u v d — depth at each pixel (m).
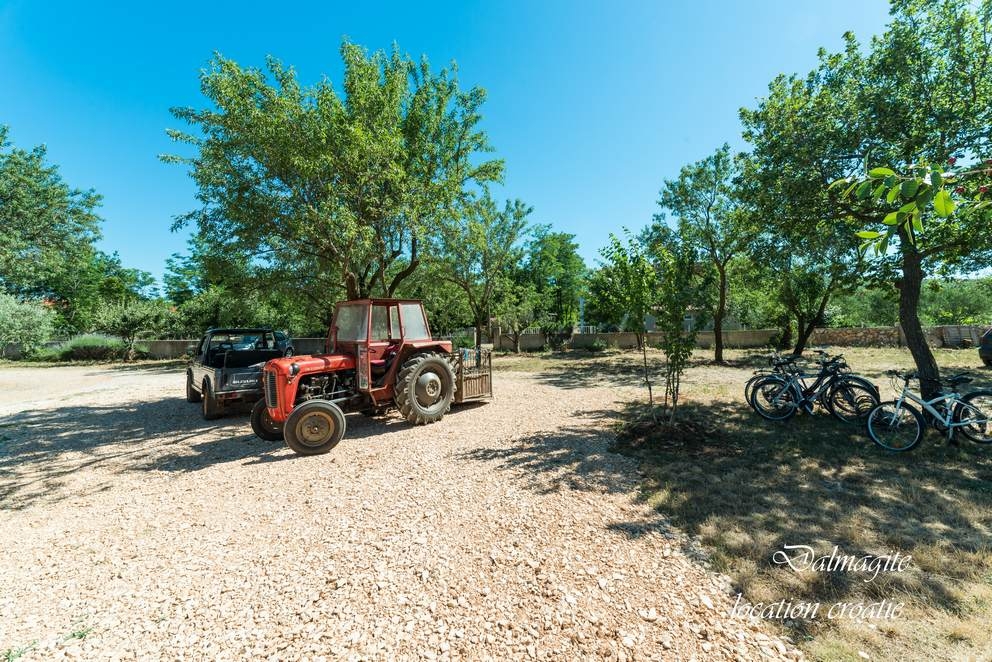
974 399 5.67
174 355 23.31
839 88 7.47
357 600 2.58
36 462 5.54
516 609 2.48
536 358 19.08
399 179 8.75
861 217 7.25
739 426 6.34
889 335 18.72
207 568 2.99
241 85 7.68
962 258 7.53
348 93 9.27
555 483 4.36
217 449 5.98
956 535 3.14
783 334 19.69
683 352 5.97
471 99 11.97
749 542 3.14
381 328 6.98
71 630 2.38
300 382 6.18
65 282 37.34
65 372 17.44
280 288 10.84
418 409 6.80
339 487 4.41
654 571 2.83
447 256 15.68
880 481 4.19
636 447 5.48
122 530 3.61
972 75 6.43
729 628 2.30
